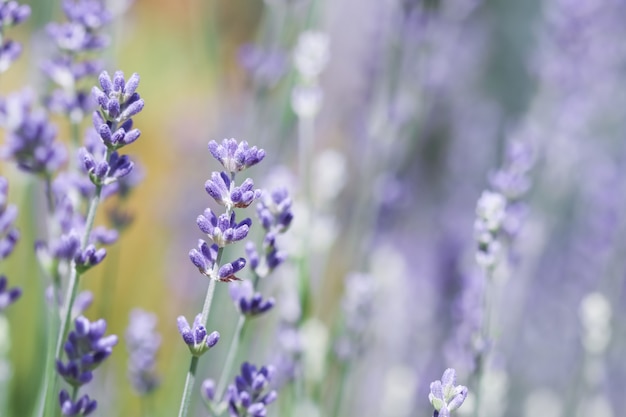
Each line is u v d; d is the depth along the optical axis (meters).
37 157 0.63
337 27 1.36
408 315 1.12
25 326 0.84
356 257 0.94
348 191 1.12
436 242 1.27
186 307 1.16
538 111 1.15
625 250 1.14
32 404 0.75
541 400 1.06
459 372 0.73
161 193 1.36
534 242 1.05
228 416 0.68
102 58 0.81
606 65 1.17
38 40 0.81
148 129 1.65
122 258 1.41
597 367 0.92
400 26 1.04
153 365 0.73
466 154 1.64
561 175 1.14
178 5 1.84
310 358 0.76
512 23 1.82
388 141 0.96
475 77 1.73
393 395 0.89
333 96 1.33
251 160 0.57
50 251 0.62
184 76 1.75
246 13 1.53
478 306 0.73
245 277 0.79
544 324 1.30
